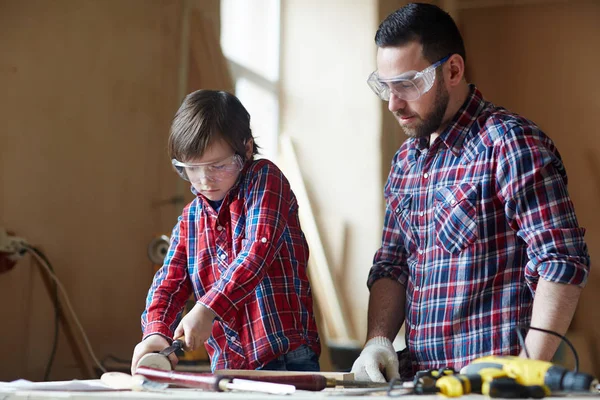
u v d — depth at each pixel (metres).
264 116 7.20
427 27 2.05
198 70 5.24
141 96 4.63
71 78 4.12
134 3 4.62
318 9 7.37
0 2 3.76
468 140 2.12
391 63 2.05
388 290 2.29
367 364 1.93
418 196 2.20
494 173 2.04
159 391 1.51
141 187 4.58
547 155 1.98
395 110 2.09
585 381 1.34
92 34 4.28
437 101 2.07
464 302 2.05
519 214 1.98
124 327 4.39
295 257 2.14
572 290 1.86
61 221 4.01
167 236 4.02
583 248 1.93
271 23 7.26
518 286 2.03
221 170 2.01
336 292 7.18
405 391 1.47
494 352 2.01
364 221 7.29
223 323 2.10
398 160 2.33
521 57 8.53
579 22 8.42
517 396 1.35
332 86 7.36
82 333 3.97
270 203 2.04
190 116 2.01
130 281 4.46
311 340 2.12
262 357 2.04
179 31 5.03
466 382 1.39
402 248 2.32
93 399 1.39
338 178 7.34
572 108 8.36
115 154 4.40
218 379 1.55
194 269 2.16
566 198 1.97
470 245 2.06
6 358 3.62
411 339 2.17
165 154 4.79
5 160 3.71
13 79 3.78
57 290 3.91
